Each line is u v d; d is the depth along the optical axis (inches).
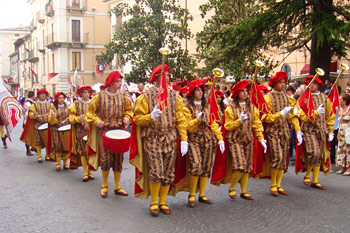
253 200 271.1
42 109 415.8
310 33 458.0
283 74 278.5
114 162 279.6
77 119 329.7
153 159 233.6
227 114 265.1
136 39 717.3
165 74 237.5
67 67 1619.1
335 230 215.2
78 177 343.3
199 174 252.2
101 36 1669.5
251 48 538.3
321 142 299.9
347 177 342.0
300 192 291.4
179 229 216.2
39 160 416.5
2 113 434.3
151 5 709.3
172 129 240.4
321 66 483.8
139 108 234.5
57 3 1594.5
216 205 259.9
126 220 230.8
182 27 703.1
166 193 244.7
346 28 416.5
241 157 262.5
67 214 242.2
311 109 294.4
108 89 281.6
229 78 598.9
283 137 280.8
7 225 224.1
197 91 254.1
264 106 275.0
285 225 222.5
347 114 348.8
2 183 322.0
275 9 491.5
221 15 612.1
